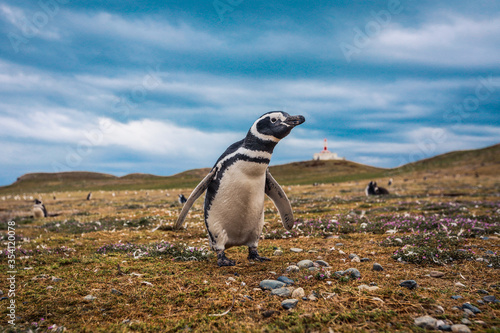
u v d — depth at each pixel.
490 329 2.96
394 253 5.82
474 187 29.09
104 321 3.41
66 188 74.44
